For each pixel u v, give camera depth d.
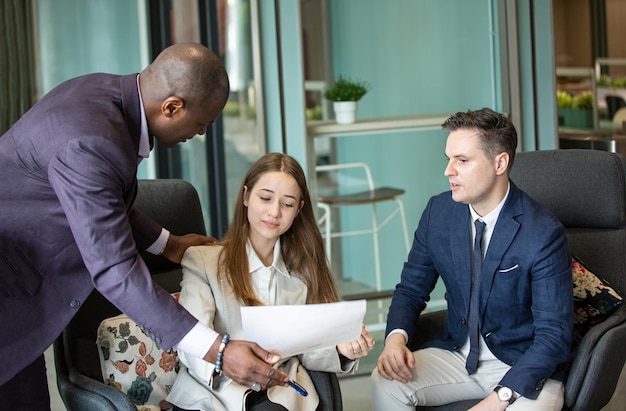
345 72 4.14
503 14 4.17
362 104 4.18
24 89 4.07
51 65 4.09
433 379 2.51
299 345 2.07
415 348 2.70
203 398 2.23
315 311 2.03
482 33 4.23
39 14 4.05
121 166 1.92
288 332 2.04
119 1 4.12
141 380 2.35
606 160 2.75
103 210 1.89
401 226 4.32
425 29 4.21
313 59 4.07
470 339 2.50
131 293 1.92
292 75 3.90
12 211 1.98
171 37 4.14
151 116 2.01
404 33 4.18
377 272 4.31
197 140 4.22
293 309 2.03
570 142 5.27
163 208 2.59
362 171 4.20
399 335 2.54
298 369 2.35
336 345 2.25
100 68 4.14
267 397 2.28
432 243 2.56
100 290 1.94
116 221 1.91
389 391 2.50
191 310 2.28
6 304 2.01
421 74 4.23
